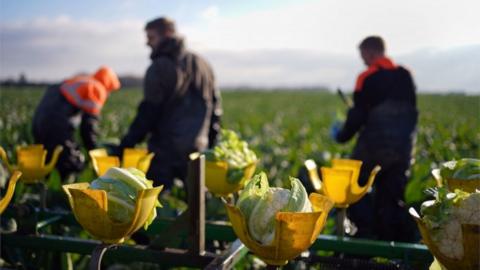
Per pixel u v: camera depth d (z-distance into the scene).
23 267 2.61
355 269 1.93
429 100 43.78
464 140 10.55
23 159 2.45
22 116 13.71
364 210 4.23
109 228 1.56
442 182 2.00
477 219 1.36
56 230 2.71
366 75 4.15
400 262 2.12
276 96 62.88
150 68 3.97
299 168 5.88
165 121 4.07
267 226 1.46
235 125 14.80
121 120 15.11
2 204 1.60
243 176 2.32
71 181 4.86
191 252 1.97
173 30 4.05
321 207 1.57
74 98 4.70
